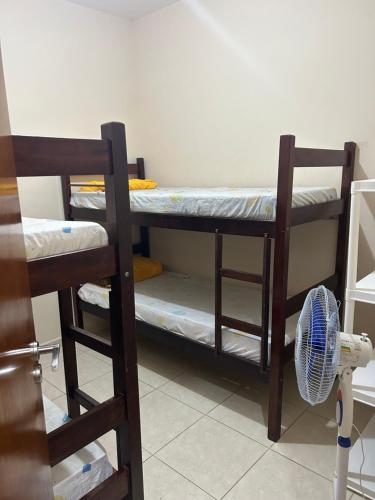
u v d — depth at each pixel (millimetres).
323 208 2031
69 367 1717
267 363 1896
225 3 2688
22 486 634
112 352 1345
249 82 2666
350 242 1558
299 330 1198
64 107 2963
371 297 1545
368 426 1852
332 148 2352
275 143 2611
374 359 1747
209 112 2939
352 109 2238
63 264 1079
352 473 1557
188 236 3275
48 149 1001
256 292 2734
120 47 3270
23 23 2662
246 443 1854
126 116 3408
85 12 2990
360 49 2150
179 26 2984
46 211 2939
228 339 2047
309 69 2369
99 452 1303
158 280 3146
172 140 3240
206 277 3217
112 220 1202
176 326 2305
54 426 1372
